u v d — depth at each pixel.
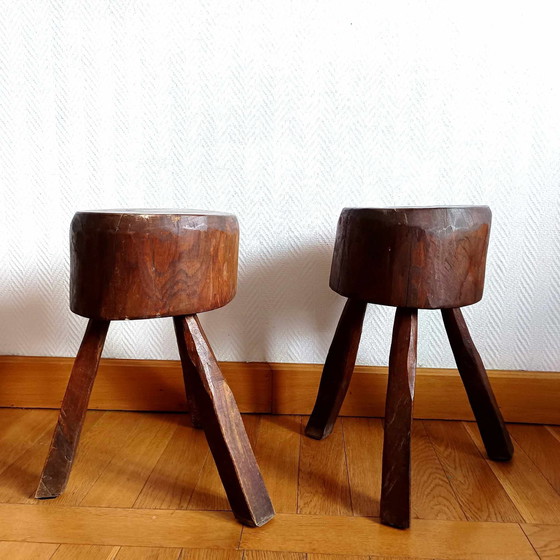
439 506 0.69
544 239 0.92
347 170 0.92
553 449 0.86
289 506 0.68
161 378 0.98
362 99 0.90
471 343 0.81
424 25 0.88
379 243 0.67
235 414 0.65
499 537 0.62
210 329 0.98
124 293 0.60
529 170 0.91
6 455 0.81
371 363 0.98
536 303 0.94
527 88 0.88
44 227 0.96
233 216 0.69
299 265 0.96
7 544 0.60
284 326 0.98
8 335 1.00
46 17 0.90
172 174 0.94
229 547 0.60
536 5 0.86
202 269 0.62
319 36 0.89
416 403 0.97
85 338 0.69
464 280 0.68
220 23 0.89
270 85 0.90
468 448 0.86
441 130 0.90
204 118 0.92
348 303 0.84
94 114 0.93
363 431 0.92
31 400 0.99
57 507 0.67
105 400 0.99
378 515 0.67
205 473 0.77
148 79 0.91
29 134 0.94
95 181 0.95
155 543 0.61
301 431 0.91
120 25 0.90
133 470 0.77
